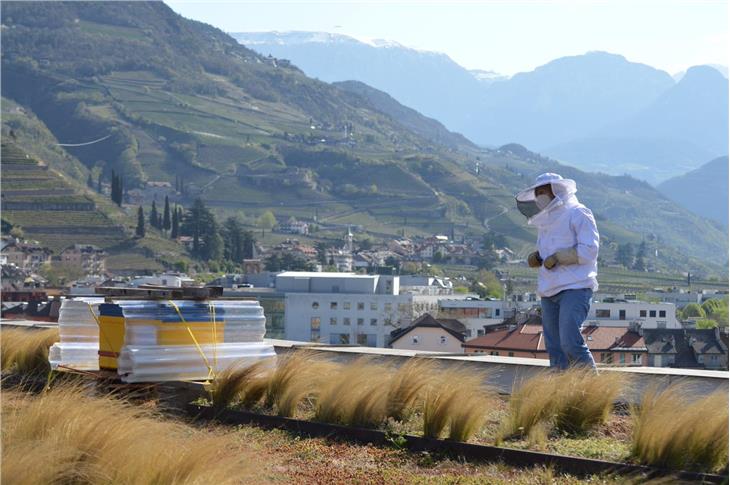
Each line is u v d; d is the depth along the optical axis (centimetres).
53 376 1284
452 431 934
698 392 997
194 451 746
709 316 13738
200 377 1191
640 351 3925
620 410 1038
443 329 7381
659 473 792
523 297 13475
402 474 835
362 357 1159
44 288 16375
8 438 821
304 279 13688
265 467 846
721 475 780
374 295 13025
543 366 1108
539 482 793
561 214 1080
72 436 796
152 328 1162
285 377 1137
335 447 959
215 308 1212
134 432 793
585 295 1062
